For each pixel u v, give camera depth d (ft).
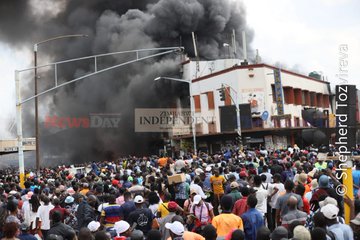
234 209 34.35
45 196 40.47
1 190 53.31
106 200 40.27
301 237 22.35
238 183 42.75
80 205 38.01
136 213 34.04
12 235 24.61
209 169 57.52
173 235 26.32
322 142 36.60
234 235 23.86
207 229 24.98
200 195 38.22
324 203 29.25
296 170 52.49
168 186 47.34
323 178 33.76
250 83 182.09
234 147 173.68
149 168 71.61
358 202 30.78
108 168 94.99
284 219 29.55
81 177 65.10
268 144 178.50
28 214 39.83
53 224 31.04
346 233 25.20
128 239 27.27
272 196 40.78
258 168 58.08
